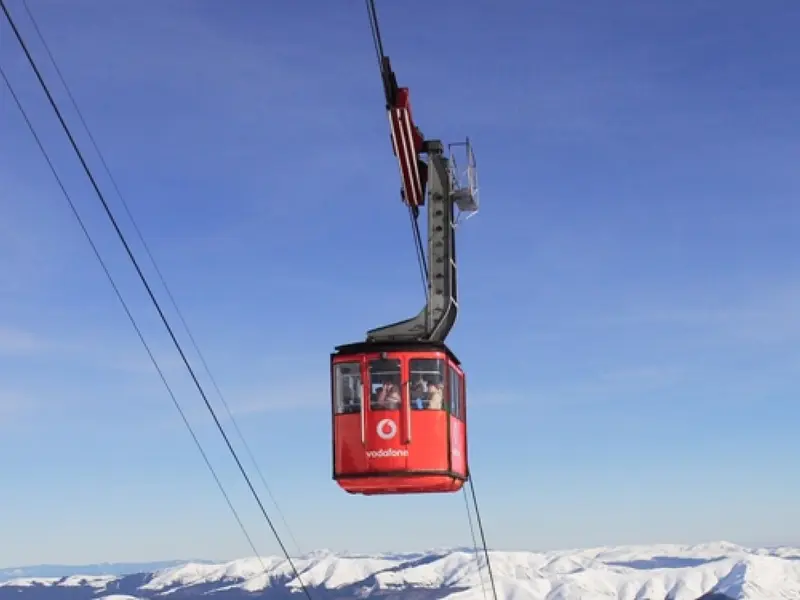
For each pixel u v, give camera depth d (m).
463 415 45.12
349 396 42.09
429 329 43.84
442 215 44.62
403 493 44.12
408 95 40.88
